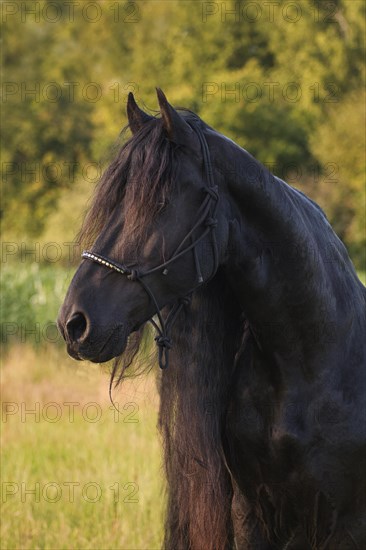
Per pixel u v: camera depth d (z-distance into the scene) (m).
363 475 5.81
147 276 5.10
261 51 50.47
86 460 12.30
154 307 5.20
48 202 58.34
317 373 5.75
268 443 5.87
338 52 46.53
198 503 6.09
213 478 5.88
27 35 66.06
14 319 25.97
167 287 5.18
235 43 49.97
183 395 5.82
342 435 5.74
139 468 11.80
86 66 61.19
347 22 48.62
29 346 22.17
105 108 53.16
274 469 5.92
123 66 58.69
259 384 5.91
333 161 44.12
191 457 5.92
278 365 5.79
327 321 5.75
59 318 5.10
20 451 13.06
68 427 14.47
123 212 5.14
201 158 5.26
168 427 6.03
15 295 26.62
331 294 5.84
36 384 17.80
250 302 5.70
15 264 31.58
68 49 63.84
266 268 5.60
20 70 64.56
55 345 22.83
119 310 5.07
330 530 5.93
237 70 48.00
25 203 59.00
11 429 14.25
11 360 20.41
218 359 5.96
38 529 9.98
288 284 5.65
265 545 6.24
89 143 59.88
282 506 6.06
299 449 5.75
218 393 5.98
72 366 18.58
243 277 5.61
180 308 5.46
